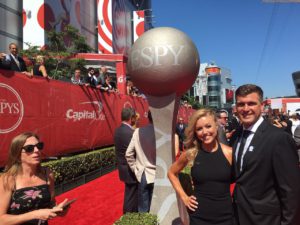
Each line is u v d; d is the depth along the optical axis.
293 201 2.61
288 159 2.64
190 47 4.72
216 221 3.05
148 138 5.03
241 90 2.84
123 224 3.99
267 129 2.78
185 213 4.70
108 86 13.81
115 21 38.50
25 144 2.96
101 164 10.95
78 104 9.73
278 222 2.70
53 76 14.71
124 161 5.44
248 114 2.82
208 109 3.18
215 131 3.12
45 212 2.78
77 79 12.04
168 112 4.89
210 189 3.08
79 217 6.21
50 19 22.14
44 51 17.03
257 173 2.73
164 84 4.69
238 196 2.84
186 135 3.25
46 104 8.02
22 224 2.81
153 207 4.87
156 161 4.92
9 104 6.74
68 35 20.92
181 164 3.33
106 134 11.91
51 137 8.21
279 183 2.66
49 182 3.19
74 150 9.45
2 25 20.30
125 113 5.48
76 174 9.08
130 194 5.44
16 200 2.87
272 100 27.47
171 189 4.86
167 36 4.65
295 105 28.05
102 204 7.10
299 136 6.48
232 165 3.02
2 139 6.52
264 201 2.72
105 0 35.97
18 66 8.12
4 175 2.92
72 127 9.33
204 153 3.17
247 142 2.86
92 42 34.50
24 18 21.45
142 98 16.61
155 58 4.59
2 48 20.30
